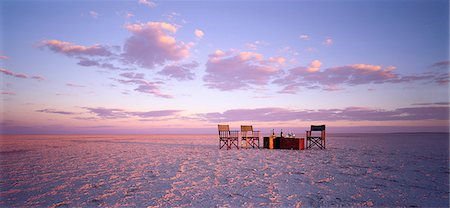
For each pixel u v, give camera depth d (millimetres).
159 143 21797
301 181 6547
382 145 17531
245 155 11805
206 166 8781
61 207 4820
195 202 4992
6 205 4941
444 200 5043
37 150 15047
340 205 4793
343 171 7773
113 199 5223
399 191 5645
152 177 7113
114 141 25969
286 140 14922
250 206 4758
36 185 6320
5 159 10875
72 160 10484
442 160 9883
